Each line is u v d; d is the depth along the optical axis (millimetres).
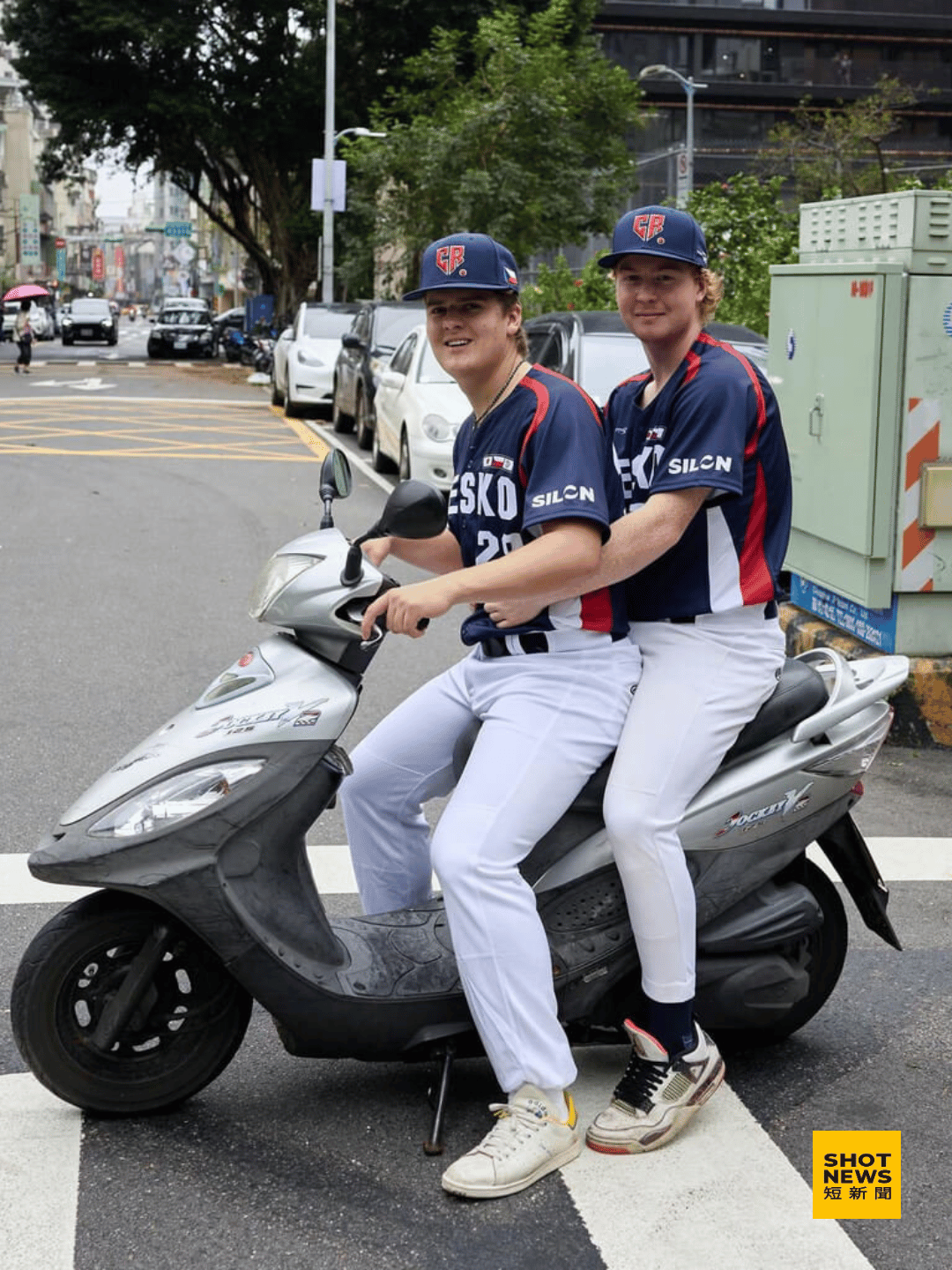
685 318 3479
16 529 12297
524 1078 3340
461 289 3338
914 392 6594
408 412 14211
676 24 62344
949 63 64000
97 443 18953
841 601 7348
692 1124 3602
